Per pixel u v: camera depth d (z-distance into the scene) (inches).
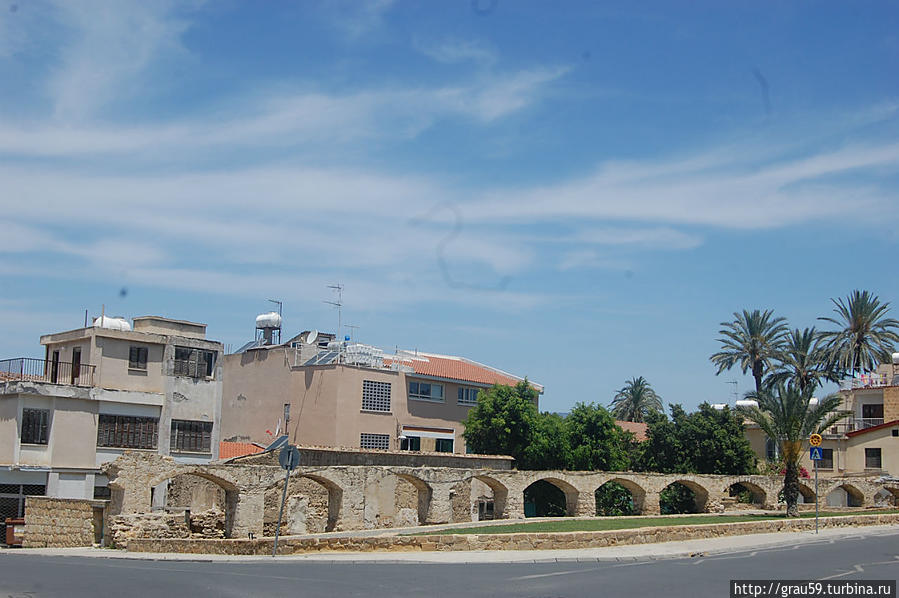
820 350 3056.1
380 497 1727.4
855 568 1035.3
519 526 1561.3
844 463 2797.7
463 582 862.5
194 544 1247.5
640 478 2095.2
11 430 1748.3
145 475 1443.2
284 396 2642.7
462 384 2837.1
